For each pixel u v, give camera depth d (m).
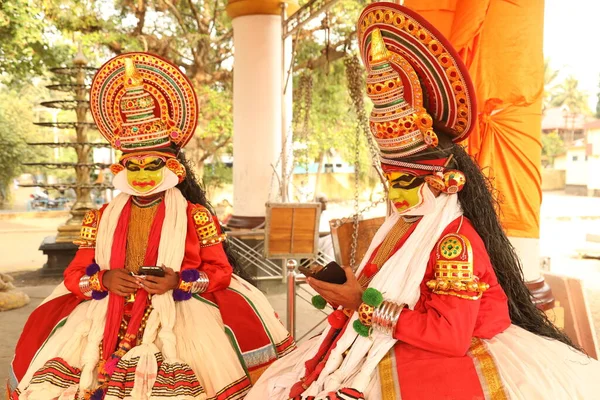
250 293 3.34
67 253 9.81
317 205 5.74
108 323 2.88
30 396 2.69
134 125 3.01
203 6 15.83
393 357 2.09
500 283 2.28
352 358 2.14
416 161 2.15
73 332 2.94
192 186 3.36
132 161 3.03
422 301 2.10
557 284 4.57
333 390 2.07
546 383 1.96
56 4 12.80
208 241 3.18
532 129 4.09
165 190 3.15
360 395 2.03
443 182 2.14
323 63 11.80
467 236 2.09
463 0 3.96
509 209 4.08
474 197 2.22
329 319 2.36
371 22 2.13
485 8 3.92
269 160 8.39
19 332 5.85
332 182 27.08
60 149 28.20
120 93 3.09
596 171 37.22
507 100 4.02
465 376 1.96
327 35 7.62
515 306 2.29
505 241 2.30
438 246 2.07
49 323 3.12
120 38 14.05
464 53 4.00
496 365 1.98
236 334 3.10
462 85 2.07
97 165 9.88
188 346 2.90
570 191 38.88
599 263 11.62
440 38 2.01
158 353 2.82
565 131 43.81
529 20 4.00
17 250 13.48
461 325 1.98
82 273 3.05
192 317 3.00
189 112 3.15
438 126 2.21
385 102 2.13
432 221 2.16
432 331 1.98
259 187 8.40
